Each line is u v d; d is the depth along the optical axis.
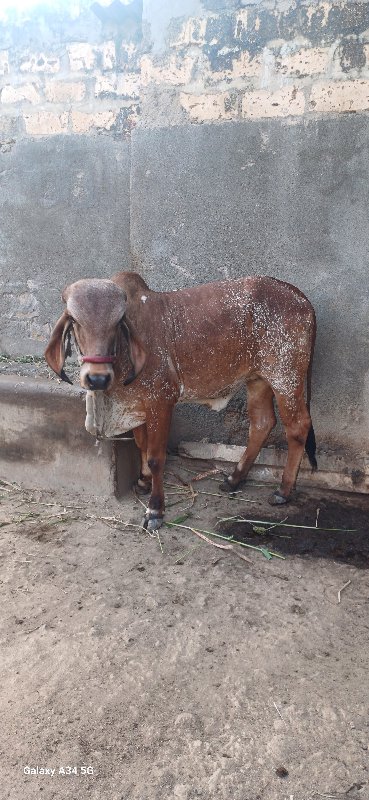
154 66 2.75
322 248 2.65
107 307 2.08
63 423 2.76
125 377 2.34
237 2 2.57
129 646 1.87
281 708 1.64
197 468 3.08
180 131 2.75
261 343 2.48
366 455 2.79
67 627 1.95
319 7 2.46
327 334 2.73
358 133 2.49
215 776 1.43
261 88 2.60
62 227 3.25
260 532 2.52
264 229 2.72
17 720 1.59
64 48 3.04
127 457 2.83
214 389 2.54
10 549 2.38
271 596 2.12
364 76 2.45
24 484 2.92
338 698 1.67
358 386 2.74
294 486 2.73
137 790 1.40
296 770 1.46
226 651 1.86
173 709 1.63
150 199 2.88
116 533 2.51
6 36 3.15
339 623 1.99
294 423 2.59
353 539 2.49
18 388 2.79
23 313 3.46
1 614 2.01
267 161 2.64
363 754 1.50
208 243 2.83
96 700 1.66
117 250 3.16
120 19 2.89
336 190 2.57
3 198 3.34
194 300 2.45
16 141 3.24
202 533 2.52
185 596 2.11
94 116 3.05
